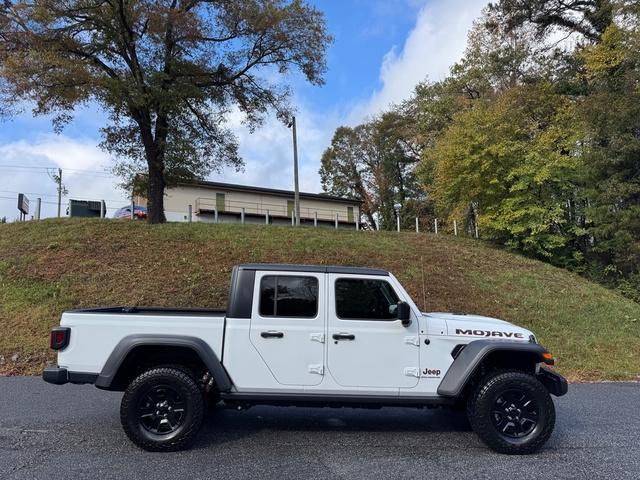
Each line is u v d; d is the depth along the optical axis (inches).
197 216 1520.7
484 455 189.8
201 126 777.6
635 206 644.1
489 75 1047.0
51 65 567.5
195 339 196.7
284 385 197.3
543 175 677.3
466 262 636.7
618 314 519.2
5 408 247.3
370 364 199.3
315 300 203.5
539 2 956.0
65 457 180.5
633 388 323.3
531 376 201.0
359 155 2134.6
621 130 652.7
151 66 644.1
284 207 1702.8
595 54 703.7
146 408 191.9
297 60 768.9
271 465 175.2
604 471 173.8
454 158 728.3
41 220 686.5
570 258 723.4
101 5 621.3
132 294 468.8
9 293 453.4
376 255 617.0
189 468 171.2
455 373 198.2
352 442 203.2
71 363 195.0
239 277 204.1
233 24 711.1
